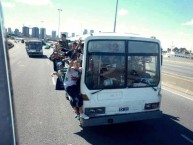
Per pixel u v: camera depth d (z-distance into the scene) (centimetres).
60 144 554
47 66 2370
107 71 582
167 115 826
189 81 1227
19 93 1092
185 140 606
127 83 604
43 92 1127
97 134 627
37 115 771
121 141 586
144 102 632
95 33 613
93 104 574
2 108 167
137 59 613
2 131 168
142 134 640
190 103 1007
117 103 596
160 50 643
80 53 616
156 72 645
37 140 573
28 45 3647
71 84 615
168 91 1277
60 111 822
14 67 2177
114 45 586
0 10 172
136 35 628
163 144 577
